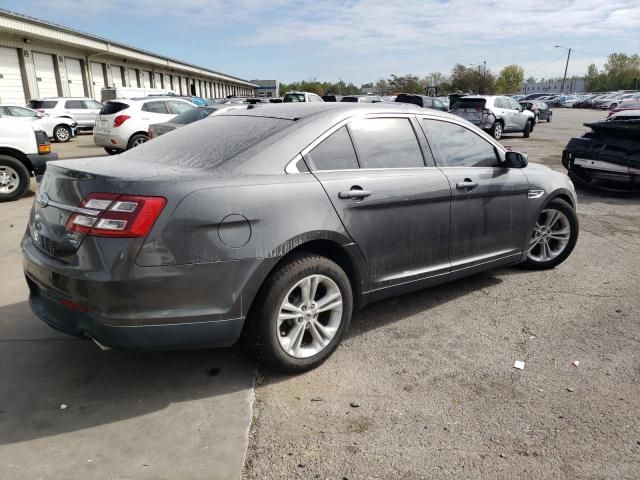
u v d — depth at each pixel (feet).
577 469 7.97
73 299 8.86
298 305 10.30
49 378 10.28
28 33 76.18
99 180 8.79
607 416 9.29
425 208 12.22
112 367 10.73
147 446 8.34
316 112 11.38
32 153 26.81
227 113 13.06
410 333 12.50
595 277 16.51
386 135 12.06
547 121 102.58
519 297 14.78
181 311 8.85
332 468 7.92
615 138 30.78
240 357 11.21
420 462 8.08
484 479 7.74
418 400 9.73
